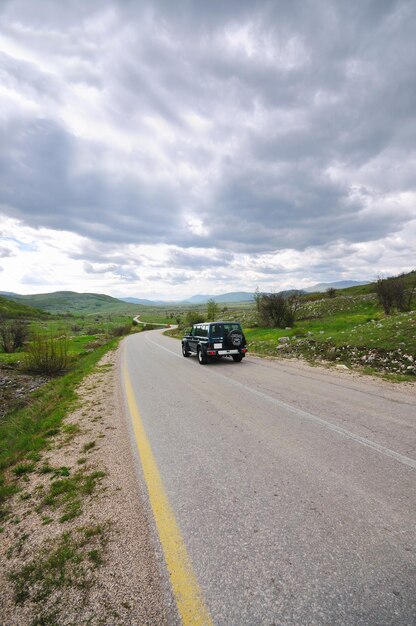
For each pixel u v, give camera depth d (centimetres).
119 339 4100
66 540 274
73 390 998
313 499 308
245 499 315
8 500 357
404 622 178
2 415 1002
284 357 1380
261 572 221
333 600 195
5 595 219
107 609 201
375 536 250
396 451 405
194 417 604
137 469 398
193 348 1481
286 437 473
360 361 1119
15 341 3206
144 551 254
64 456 470
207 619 188
